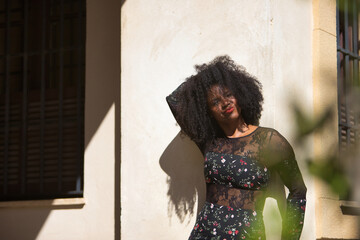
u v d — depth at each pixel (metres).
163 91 3.91
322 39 3.95
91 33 4.57
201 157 3.70
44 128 4.84
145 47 4.01
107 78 4.46
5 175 4.93
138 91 4.00
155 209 3.84
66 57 4.92
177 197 3.77
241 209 2.99
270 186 3.42
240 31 3.71
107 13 4.52
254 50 3.65
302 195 2.99
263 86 3.58
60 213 4.51
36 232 4.57
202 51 3.82
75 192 4.61
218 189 3.07
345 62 4.19
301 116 0.64
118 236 4.24
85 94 4.54
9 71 5.07
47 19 5.02
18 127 4.97
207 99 3.15
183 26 3.90
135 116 3.98
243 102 3.08
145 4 4.05
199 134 3.23
